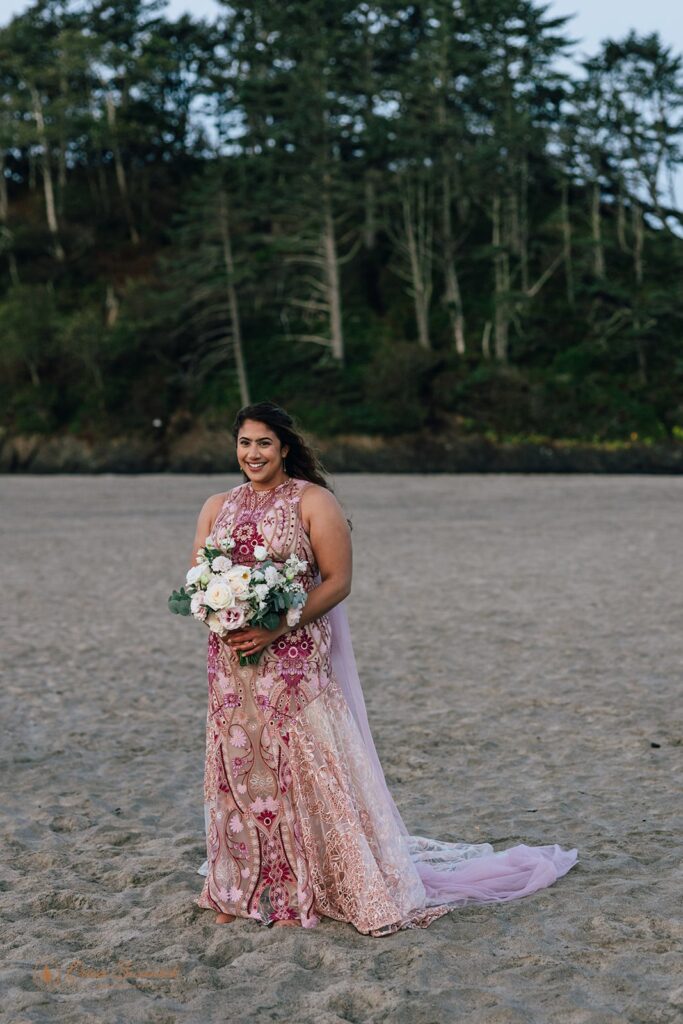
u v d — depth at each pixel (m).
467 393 54.69
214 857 3.76
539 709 7.09
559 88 61.88
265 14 62.31
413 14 67.06
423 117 62.28
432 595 12.72
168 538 20.19
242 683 3.67
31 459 56.22
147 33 74.88
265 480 3.85
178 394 58.09
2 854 4.49
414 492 35.03
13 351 58.34
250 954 3.38
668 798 5.09
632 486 38.28
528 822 4.75
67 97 69.62
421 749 6.16
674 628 10.08
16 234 67.19
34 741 6.50
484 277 63.94
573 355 57.75
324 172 56.50
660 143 62.75
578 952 3.32
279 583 3.57
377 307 63.78
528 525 22.52
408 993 3.05
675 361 57.88
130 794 5.38
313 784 3.64
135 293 61.00
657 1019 2.88
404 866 3.71
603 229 65.62
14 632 10.55
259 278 60.03
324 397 56.09
